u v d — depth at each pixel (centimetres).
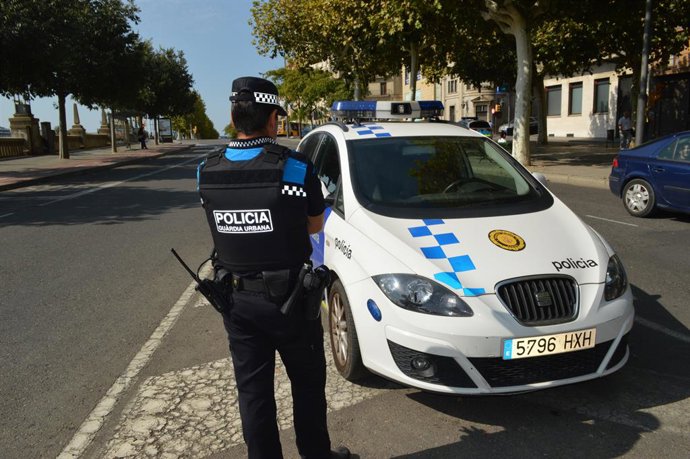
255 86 218
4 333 451
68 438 302
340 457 263
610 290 311
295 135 6556
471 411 317
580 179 1329
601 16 1579
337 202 398
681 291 512
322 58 2914
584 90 3412
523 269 303
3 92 1992
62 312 498
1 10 1677
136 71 2791
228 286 223
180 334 444
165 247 742
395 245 321
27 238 812
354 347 330
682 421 300
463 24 1738
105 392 352
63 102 2625
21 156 2920
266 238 214
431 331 284
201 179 221
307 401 238
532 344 284
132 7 2694
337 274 347
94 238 806
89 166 2134
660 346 394
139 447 291
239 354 227
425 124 471
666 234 749
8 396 348
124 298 534
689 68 2509
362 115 559
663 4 1772
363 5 1864
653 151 848
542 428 299
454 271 301
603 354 302
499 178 414
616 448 279
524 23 1556
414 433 297
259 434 223
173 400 339
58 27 1838
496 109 4206
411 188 388
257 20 2775
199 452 286
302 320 222
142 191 1370
